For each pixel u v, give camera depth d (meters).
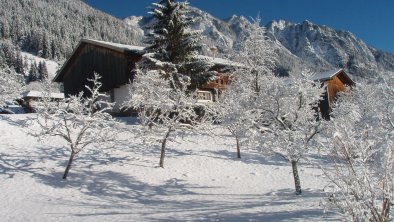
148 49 33.06
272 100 18.23
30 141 23.73
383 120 9.16
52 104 19.89
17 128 25.34
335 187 6.98
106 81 39.53
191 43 31.31
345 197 6.65
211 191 18.70
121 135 27.16
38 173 19.19
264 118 18.98
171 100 23.09
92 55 41.50
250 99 19.61
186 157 24.05
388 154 6.68
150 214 13.19
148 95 24.03
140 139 25.59
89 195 17.20
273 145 18.09
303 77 18.81
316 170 23.31
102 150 20.83
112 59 39.22
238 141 25.53
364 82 18.36
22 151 21.78
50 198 16.28
